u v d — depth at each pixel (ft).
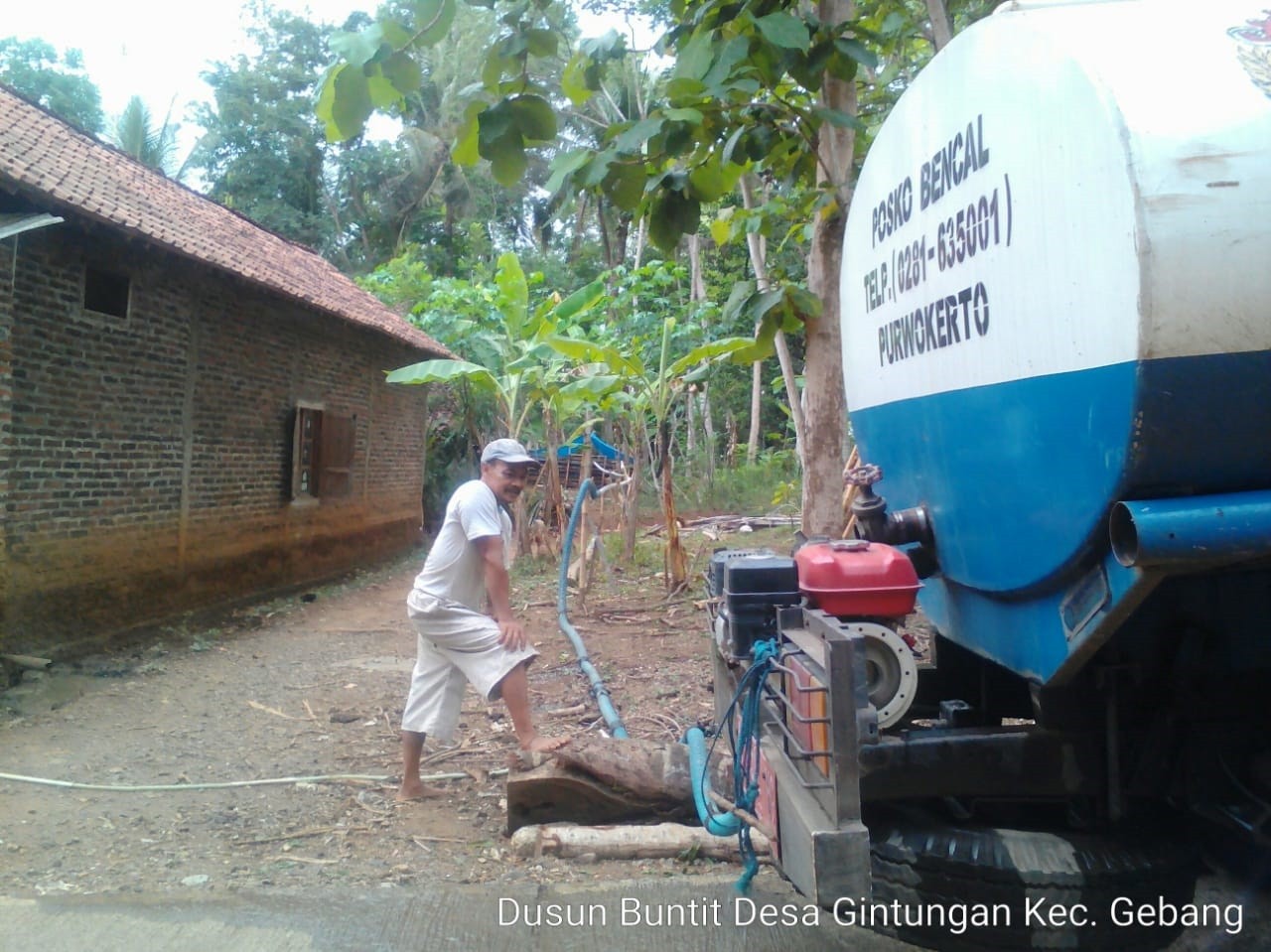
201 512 32.35
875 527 11.76
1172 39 8.08
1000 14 9.52
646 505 64.34
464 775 17.39
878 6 24.36
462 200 113.19
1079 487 8.20
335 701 22.85
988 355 9.80
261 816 15.69
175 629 29.76
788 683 9.86
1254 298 7.20
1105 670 9.68
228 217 42.86
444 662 15.97
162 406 29.99
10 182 20.97
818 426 20.76
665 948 11.38
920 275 11.44
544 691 22.70
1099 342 7.82
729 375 81.05
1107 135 7.66
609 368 39.34
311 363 40.75
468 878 13.33
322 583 41.70
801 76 16.93
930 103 11.04
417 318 55.31
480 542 15.17
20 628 23.93
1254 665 9.32
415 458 55.36
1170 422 7.33
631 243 98.02
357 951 11.36
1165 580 9.04
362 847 14.46
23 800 16.35
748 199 28.32
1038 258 8.76
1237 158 7.37
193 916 12.16
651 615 31.35
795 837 8.91
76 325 25.93
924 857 9.57
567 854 13.96
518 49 15.01
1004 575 9.77
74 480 25.98
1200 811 9.57
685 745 15.51
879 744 9.96
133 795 16.66
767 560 11.87
